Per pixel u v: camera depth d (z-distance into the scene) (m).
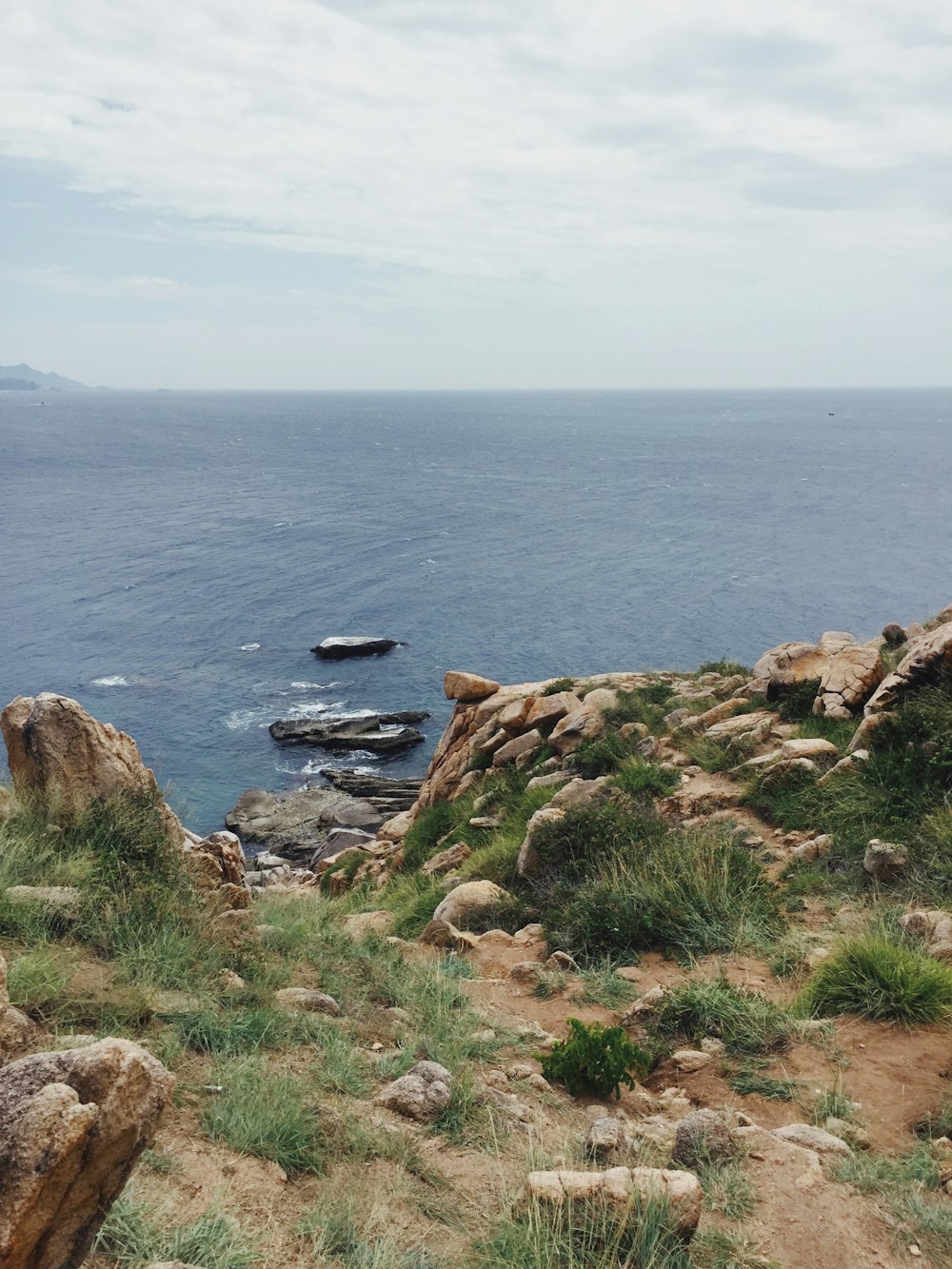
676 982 8.68
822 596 92.12
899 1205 4.79
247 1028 6.04
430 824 20.00
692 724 18.03
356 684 67.31
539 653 74.38
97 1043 3.12
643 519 139.50
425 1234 4.24
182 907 7.93
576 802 15.33
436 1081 5.82
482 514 142.50
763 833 12.62
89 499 156.75
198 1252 3.62
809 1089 6.33
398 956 9.50
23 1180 2.75
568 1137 5.46
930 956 7.99
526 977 9.23
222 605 87.75
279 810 45.16
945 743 12.12
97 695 64.06
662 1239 4.12
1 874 7.33
